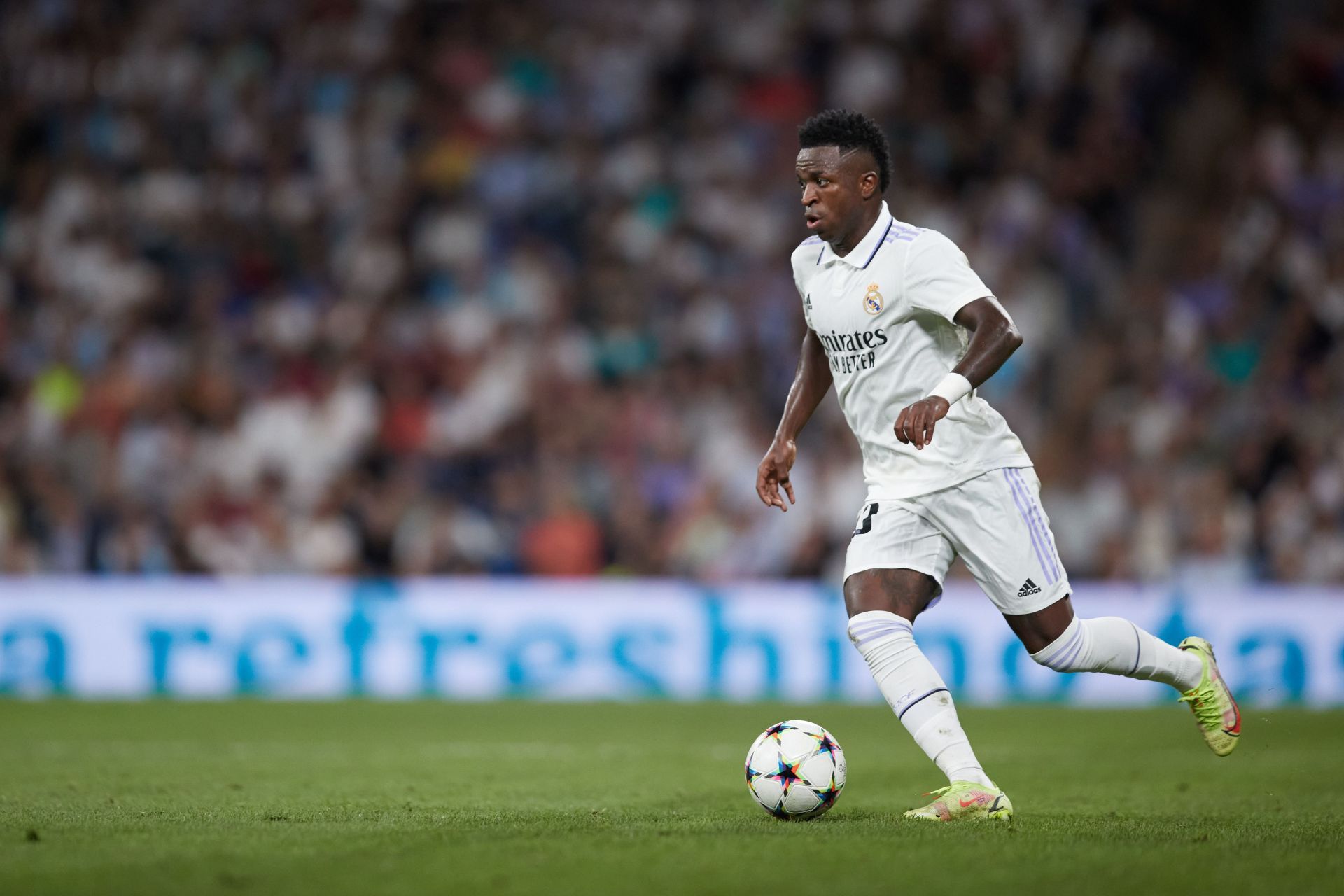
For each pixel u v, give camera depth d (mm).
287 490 52469
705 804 21188
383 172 63656
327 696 44625
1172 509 49344
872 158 18484
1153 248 64438
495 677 45219
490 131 64938
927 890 13336
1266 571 49875
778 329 60219
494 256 61781
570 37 67750
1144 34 68375
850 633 18688
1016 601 18562
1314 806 21391
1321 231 61469
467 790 23406
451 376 57000
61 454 51812
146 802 21062
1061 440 55688
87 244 60844
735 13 68000
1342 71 65188
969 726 37062
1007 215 61906
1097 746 32375
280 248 61938
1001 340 17469
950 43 66812
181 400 54812
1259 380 56625
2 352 57312
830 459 51531
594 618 45344
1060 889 13461
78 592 44781
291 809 19953
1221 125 67500
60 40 65812
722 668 45094
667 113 66500
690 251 62188
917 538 18594
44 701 42594
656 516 53906
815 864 14461
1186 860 14906
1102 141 65562
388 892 13164
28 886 13398
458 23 67750
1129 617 43750
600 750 31078
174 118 64500
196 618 45000
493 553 51375
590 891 13219
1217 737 19641
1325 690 43406
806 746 18297
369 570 50750
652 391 57000
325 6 67312
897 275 18219
